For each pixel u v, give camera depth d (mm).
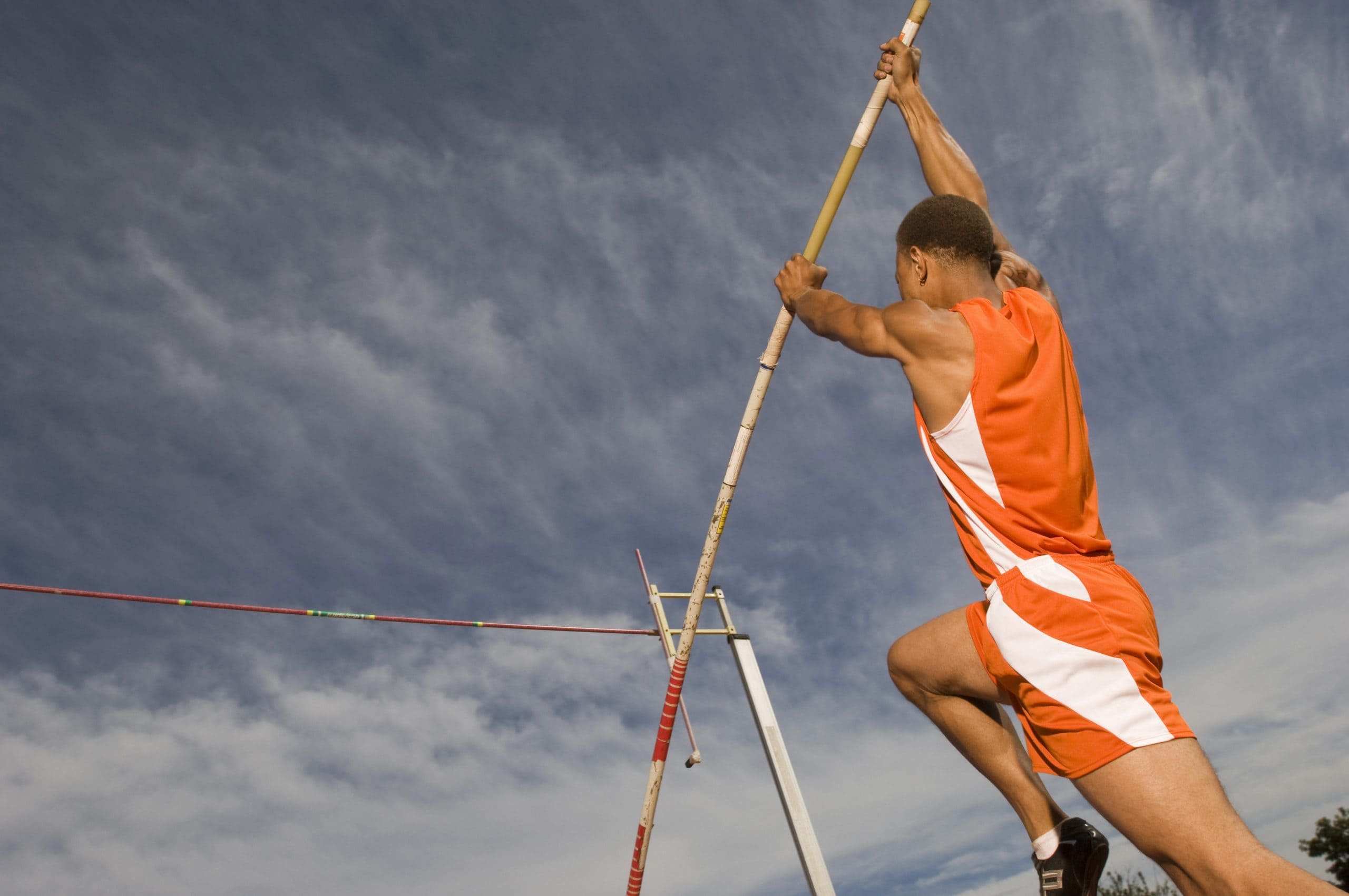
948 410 1970
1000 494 1938
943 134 2654
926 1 2678
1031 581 1888
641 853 3119
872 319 2125
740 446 2840
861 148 2635
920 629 2213
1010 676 1916
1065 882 1987
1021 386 1938
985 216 2191
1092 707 1754
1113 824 1729
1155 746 1685
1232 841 1584
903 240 2219
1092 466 2059
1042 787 2090
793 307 2586
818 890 7977
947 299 2158
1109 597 1845
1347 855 16797
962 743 2168
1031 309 2049
